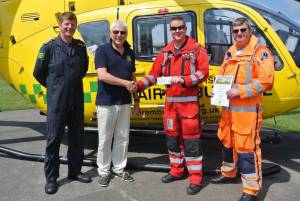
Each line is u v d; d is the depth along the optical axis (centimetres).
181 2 488
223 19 480
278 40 468
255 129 364
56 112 396
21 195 406
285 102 469
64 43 396
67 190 415
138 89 406
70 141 430
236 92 356
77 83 405
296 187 420
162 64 408
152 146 586
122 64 404
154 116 498
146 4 498
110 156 431
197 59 388
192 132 400
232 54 377
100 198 394
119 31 391
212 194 400
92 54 504
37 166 500
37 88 529
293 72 464
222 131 404
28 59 532
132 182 436
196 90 400
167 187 420
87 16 511
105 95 409
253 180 369
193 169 404
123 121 427
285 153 554
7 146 604
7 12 552
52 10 529
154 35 491
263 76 350
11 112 970
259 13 481
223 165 423
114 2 518
